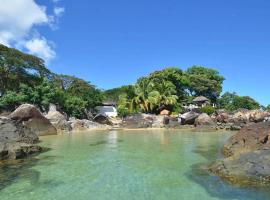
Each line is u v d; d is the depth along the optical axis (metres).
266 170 10.55
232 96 80.00
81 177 12.07
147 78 63.34
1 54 50.72
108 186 10.80
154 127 43.34
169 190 10.20
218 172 11.98
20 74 53.00
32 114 30.78
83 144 22.55
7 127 20.70
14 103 43.97
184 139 25.62
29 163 14.86
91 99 61.03
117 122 52.84
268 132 14.34
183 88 75.31
